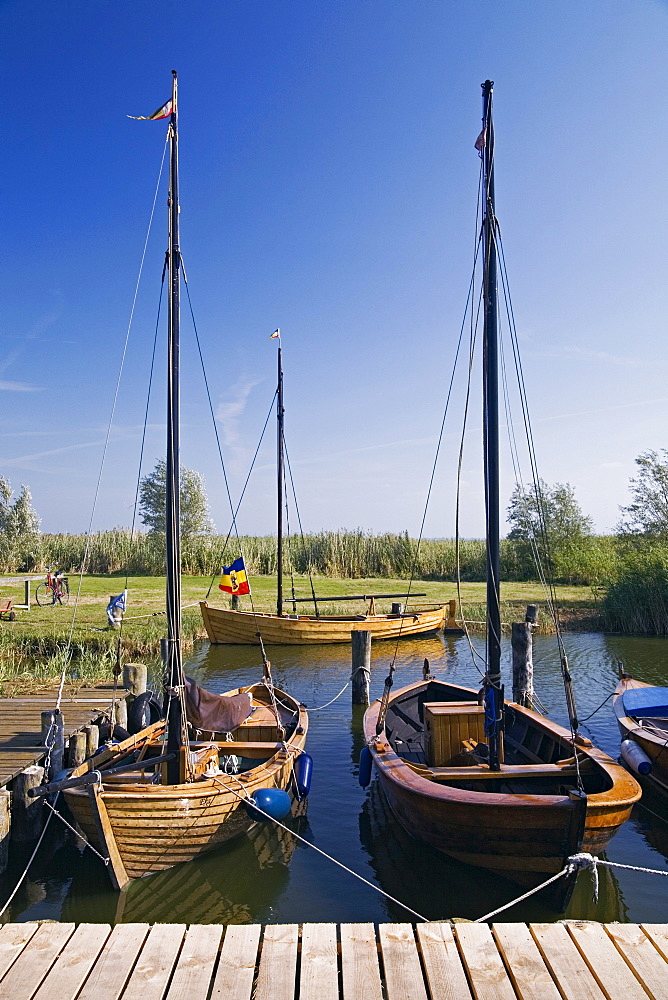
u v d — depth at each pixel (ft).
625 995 13.74
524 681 52.29
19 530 145.38
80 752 34.35
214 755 32.17
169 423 29.40
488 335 29.45
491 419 29.37
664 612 84.64
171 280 29.43
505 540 143.95
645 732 35.81
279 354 82.74
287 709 42.04
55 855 29.35
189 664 69.62
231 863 27.84
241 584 74.59
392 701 39.55
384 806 33.71
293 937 15.97
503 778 27.86
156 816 25.71
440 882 26.13
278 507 83.05
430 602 103.91
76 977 14.46
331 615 90.22
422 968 14.83
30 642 68.49
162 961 15.03
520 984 14.14
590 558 130.00
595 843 24.40
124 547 147.23
